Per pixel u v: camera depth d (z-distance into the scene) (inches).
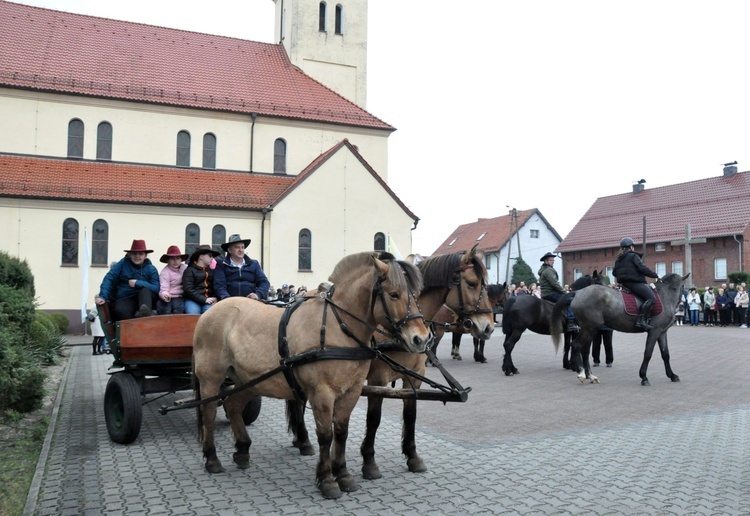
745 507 237.5
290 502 246.1
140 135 1376.7
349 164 1422.2
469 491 258.4
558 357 797.9
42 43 1384.1
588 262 2427.4
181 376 369.7
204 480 277.1
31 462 311.7
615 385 556.1
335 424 257.6
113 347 361.4
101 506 242.5
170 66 1496.1
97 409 453.4
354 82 1732.3
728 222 1939.0
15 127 1270.9
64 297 1214.3
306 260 1382.9
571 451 323.3
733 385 553.6
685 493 254.4
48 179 1237.1
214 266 406.9
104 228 1256.2
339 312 252.7
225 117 1456.7
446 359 783.1
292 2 1674.5
